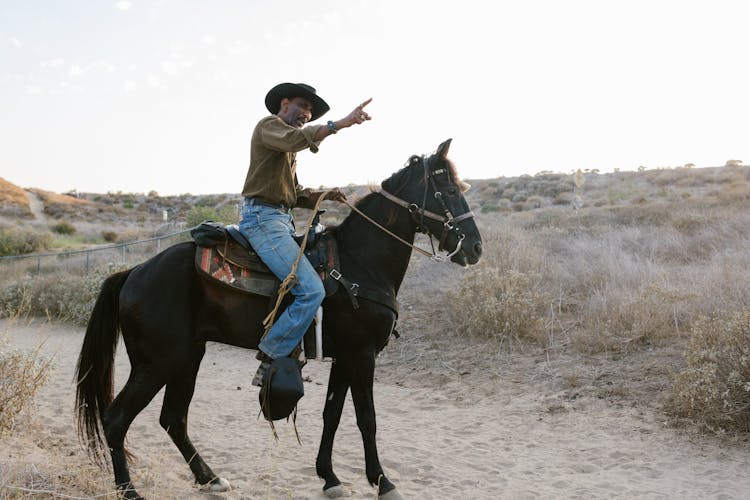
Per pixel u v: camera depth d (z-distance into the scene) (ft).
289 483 16.71
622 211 61.62
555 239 47.01
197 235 14.65
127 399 14.10
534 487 16.40
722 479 16.34
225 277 14.35
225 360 34.17
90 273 50.67
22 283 51.52
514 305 30.09
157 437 20.79
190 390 15.76
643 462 17.79
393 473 17.66
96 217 183.32
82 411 15.19
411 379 27.76
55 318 46.21
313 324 14.47
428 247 47.78
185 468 17.74
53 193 222.07
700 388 19.51
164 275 14.48
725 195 65.72
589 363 25.98
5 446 16.63
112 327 14.96
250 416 23.76
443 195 15.34
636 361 25.23
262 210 14.64
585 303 32.32
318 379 29.14
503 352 28.84
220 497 15.46
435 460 18.62
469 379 26.71
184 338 14.38
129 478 13.94
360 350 14.89
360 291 14.73
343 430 21.72
